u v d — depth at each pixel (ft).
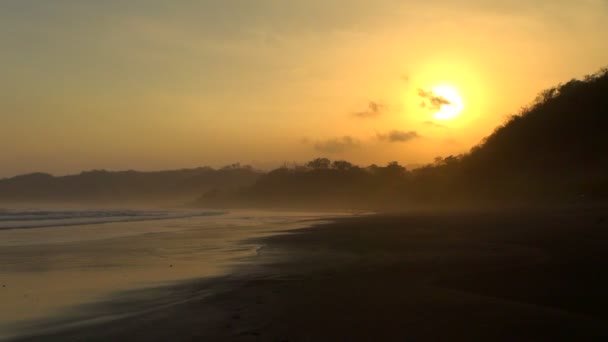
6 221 186.19
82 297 45.96
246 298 42.22
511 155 273.33
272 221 194.59
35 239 109.70
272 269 60.49
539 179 232.94
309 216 254.68
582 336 27.96
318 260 67.92
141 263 69.26
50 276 58.54
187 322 34.81
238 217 248.93
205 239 107.76
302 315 35.01
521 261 55.52
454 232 103.86
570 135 240.12
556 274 45.75
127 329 33.86
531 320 31.24
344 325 31.99
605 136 218.59
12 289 50.39
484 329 29.86
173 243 98.99
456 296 39.22
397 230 117.08
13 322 36.91
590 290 39.06
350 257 69.56
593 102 241.76
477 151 319.68
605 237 72.49
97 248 89.92
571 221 109.29
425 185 386.52
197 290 47.65
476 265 54.60
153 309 39.91
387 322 32.32
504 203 239.30
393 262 61.46
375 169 621.31
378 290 43.14
